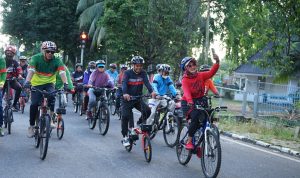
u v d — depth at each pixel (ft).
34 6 112.16
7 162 24.47
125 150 29.19
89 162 25.32
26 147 28.73
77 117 46.16
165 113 31.63
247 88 51.90
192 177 22.76
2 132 30.78
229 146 33.55
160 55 69.36
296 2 37.11
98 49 116.37
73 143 31.01
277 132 39.93
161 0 66.03
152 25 66.74
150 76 63.31
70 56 126.41
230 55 87.86
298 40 41.39
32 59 26.68
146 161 26.12
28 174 22.13
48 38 114.21
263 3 39.99
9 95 34.19
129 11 66.95
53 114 29.40
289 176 24.67
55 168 23.57
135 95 27.71
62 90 27.40
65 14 112.27
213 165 21.98
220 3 91.35
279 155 31.22
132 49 68.95
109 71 53.11
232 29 87.30
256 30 41.42
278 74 44.80
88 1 102.42
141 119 28.68
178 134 26.11
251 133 39.88
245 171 25.16
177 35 67.87
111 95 50.26
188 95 23.08
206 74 24.23
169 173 23.49
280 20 39.37
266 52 41.29
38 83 27.30
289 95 46.96
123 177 22.33
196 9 69.82
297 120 44.70
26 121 40.57
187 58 23.95
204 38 83.76
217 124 43.04
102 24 69.82
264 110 48.85
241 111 50.85
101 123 35.24
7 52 34.45
